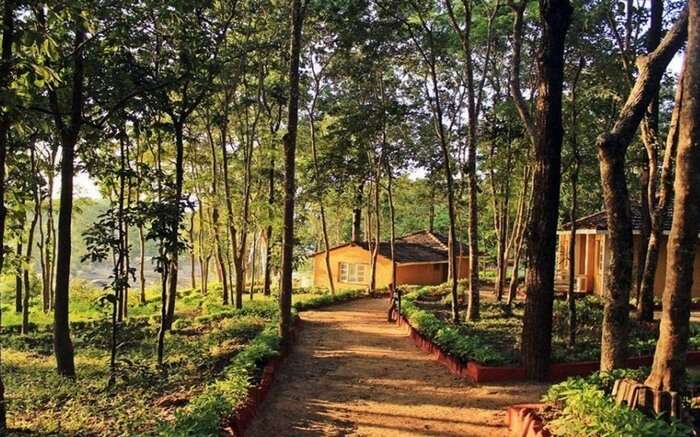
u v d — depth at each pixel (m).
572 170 13.98
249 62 19.45
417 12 15.34
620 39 12.79
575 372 9.06
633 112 6.99
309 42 20.72
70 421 6.90
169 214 9.18
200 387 8.41
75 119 9.93
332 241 53.12
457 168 25.30
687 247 5.17
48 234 22.89
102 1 8.84
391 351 12.63
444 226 47.81
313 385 9.27
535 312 8.91
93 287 29.72
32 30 5.91
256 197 25.28
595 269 22.36
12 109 5.96
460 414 7.46
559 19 8.65
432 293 23.45
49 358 12.69
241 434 6.26
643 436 4.67
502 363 9.21
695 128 5.05
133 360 10.70
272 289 32.88
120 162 11.64
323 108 25.02
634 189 20.86
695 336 11.46
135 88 10.19
